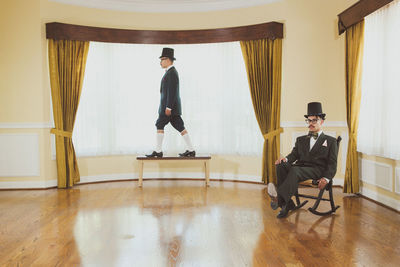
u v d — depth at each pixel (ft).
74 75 18.26
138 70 19.92
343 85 17.42
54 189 17.74
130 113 19.93
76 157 19.06
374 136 13.88
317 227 11.26
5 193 16.78
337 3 17.34
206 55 19.85
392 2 12.61
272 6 18.56
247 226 11.41
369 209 13.52
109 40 19.08
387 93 13.09
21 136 17.62
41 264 8.46
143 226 11.41
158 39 19.63
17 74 17.47
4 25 17.34
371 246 9.57
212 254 9.04
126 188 17.92
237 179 19.90
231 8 19.34
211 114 19.93
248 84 19.17
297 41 18.08
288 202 12.30
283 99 18.45
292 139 18.19
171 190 17.37
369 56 14.23
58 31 17.66
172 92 18.12
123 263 8.50
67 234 10.65
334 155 12.49
